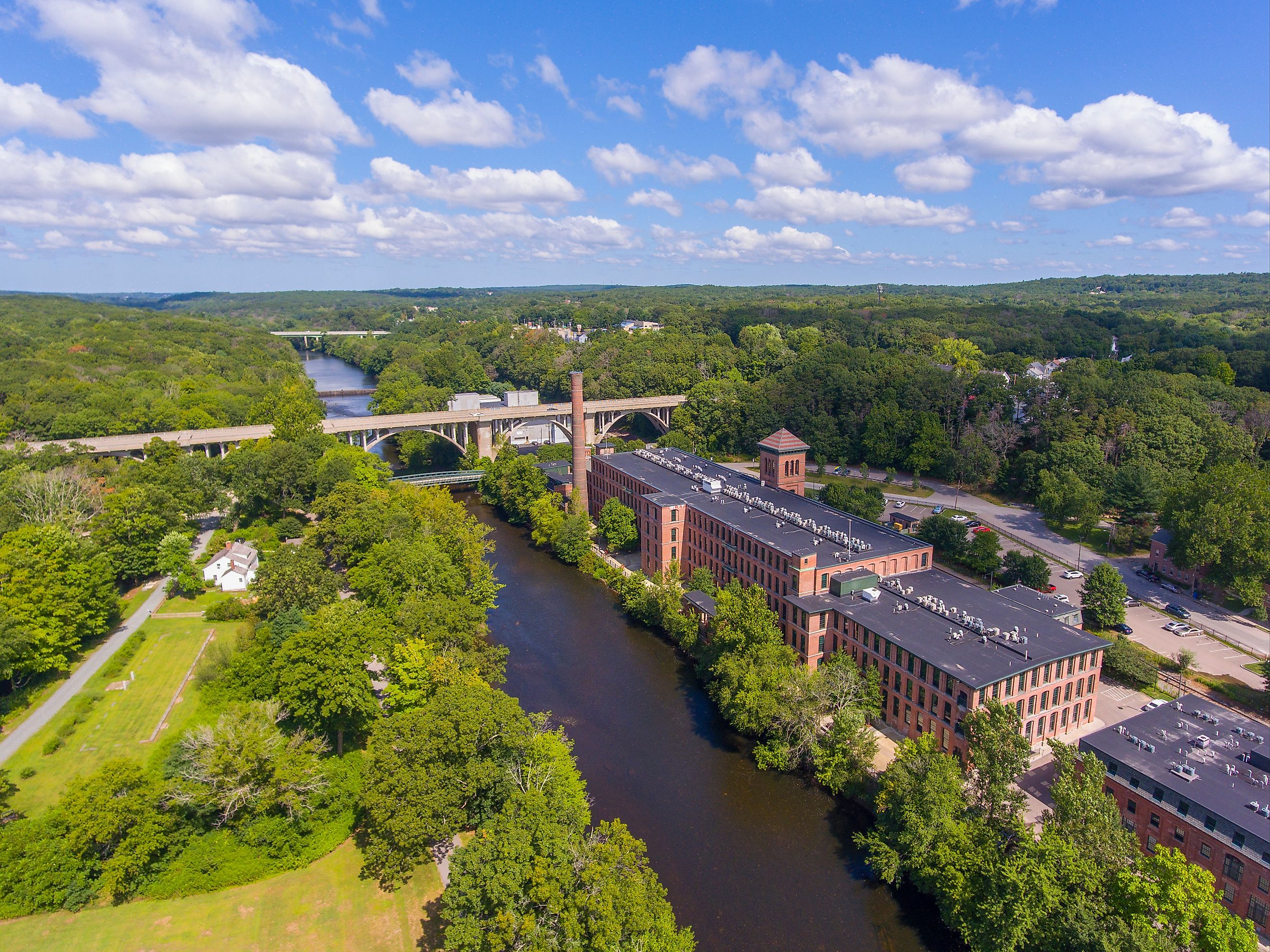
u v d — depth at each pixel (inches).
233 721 2677.2
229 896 2415.1
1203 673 3806.6
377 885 2485.2
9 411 7057.1
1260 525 4318.4
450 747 2475.4
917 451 7470.5
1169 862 1979.6
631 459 6501.0
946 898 2345.0
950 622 3503.9
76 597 3668.8
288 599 3779.5
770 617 3543.3
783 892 2613.2
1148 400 6820.9
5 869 2277.3
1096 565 5152.6
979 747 2564.0
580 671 4126.5
